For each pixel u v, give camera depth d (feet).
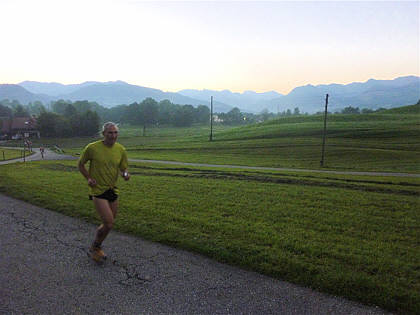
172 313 11.70
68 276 14.69
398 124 240.73
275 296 13.00
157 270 15.40
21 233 21.03
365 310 12.02
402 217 25.64
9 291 13.21
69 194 34.14
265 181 52.11
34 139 383.86
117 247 18.47
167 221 23.25
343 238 19.81
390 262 15.98
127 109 640.58
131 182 45.39
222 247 17.89
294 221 23.79
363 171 99.09
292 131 245.86
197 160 132.98
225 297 12.91
